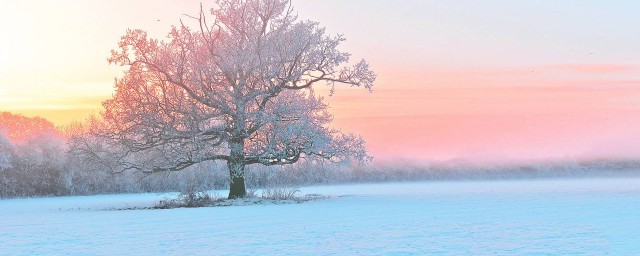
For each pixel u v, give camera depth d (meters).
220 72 46.28
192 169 51.94
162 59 45.53
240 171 48.03
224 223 30.25
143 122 45.16
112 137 46.25
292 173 53.31
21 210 47.06
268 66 46.09
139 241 23.59
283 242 22.53
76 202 59.38
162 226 29.36
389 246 21.03
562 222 28.22
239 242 22.75
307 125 46.66
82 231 27.77
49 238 25.16
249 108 47.53
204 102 45.94
